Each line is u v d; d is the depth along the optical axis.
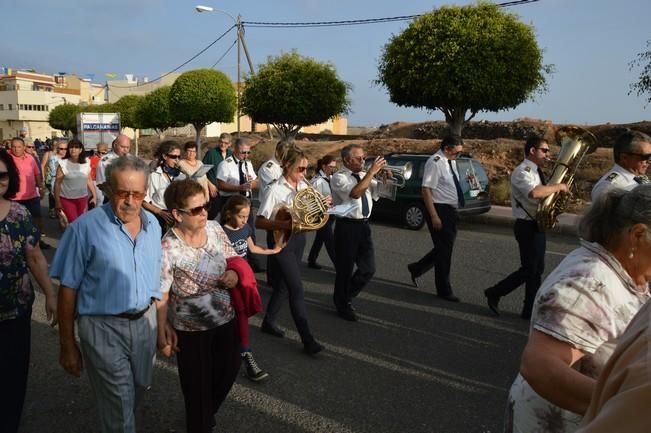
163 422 3.54
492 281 6.95
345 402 3.81
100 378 2.64
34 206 7.91
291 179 4.62
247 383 4.09
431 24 14.89
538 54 15.25
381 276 7.23
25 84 89.56
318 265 7.71
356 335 5.09
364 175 5.40
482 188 11.21
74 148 8.09
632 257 1.76
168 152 6.04
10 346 2.90
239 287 3.10
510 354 4.67
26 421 3.54
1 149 2.85
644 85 11.60
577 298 1.71
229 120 32.25
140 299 2.67
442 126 27.61
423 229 11.00
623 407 0.88
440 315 5.65
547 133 21.69
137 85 73.38
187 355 3.03
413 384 4.10
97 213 2.64
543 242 5.32
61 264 2.59
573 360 1.69
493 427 3.50
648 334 1.00
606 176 4.23
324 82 22.45
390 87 16.06
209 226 3.20
